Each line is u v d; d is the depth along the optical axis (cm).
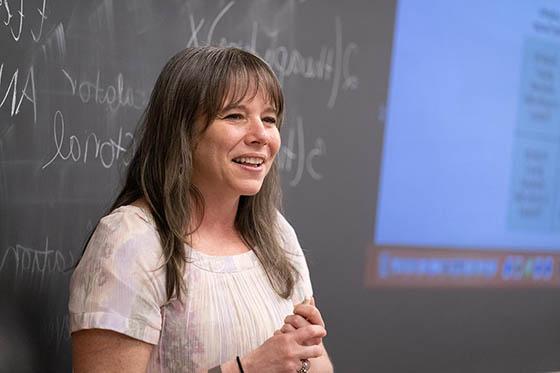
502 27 443
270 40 365
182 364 219
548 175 472
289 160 374
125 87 308
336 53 387
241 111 229
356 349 404
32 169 260
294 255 264
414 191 418
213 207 238
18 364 251
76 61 282
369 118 399
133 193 235
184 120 225
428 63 417
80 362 213
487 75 439
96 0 293
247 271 238
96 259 214
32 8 259
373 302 409
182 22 333
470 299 445
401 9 405
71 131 279
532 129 462
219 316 224
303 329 219
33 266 261
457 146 432
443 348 436
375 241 407
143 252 214
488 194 446
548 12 463
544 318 478
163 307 219
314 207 385
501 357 461
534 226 470
